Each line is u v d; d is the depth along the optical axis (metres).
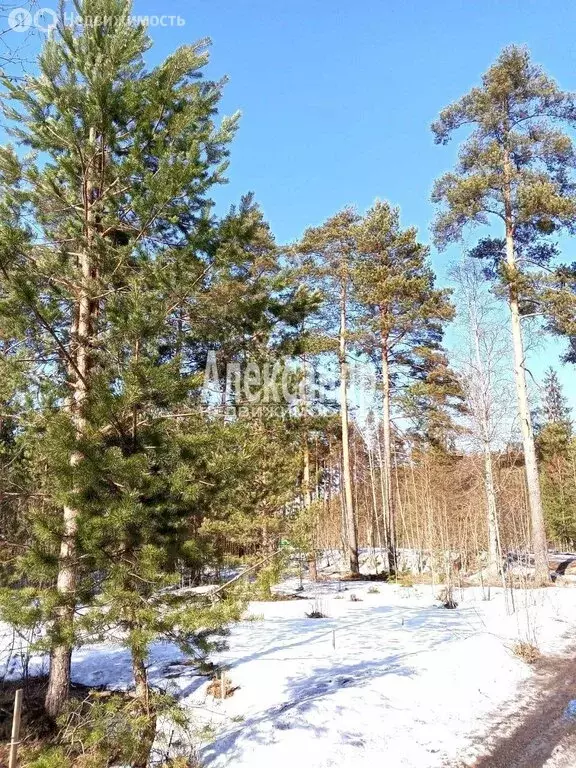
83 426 4.25
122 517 3.81
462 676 6.78
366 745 4.75
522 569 14.55
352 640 9.03
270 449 10.82
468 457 20.45
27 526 4.80
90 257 5.91
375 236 19.77
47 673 7.08
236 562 5.14
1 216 5.87
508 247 16.67
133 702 4.17
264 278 6.75
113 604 3.96
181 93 7.04
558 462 33.41
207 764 4.51
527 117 16.64
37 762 3.69
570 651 8.22
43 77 6.00
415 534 25.72
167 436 4.64
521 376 16.31
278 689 6.52
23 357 5.66
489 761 4.52
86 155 5.98
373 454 32.03
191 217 6.78
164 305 5.01
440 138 17.61
